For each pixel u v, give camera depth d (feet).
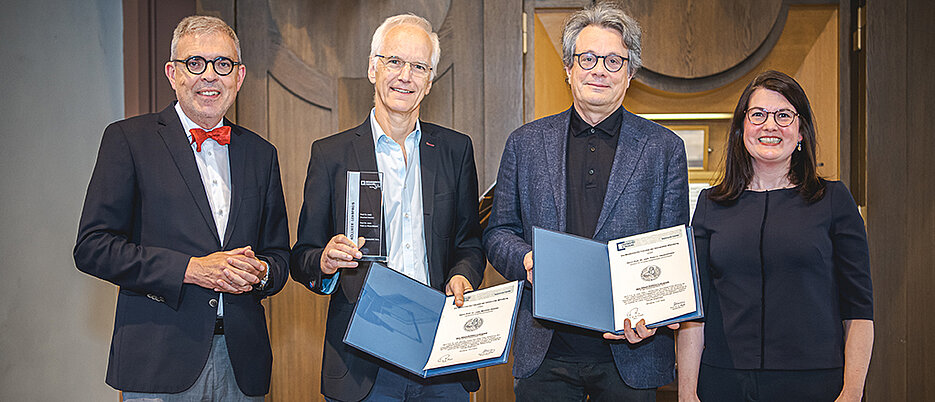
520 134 6.37
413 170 6.01
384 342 5.06
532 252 5.39
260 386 5.65
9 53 7.42
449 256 5.98
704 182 8.71
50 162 7.97
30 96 7.67
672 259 5.19
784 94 5.46
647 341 5.75
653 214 5.89
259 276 5.41
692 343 5.75
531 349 5.94
